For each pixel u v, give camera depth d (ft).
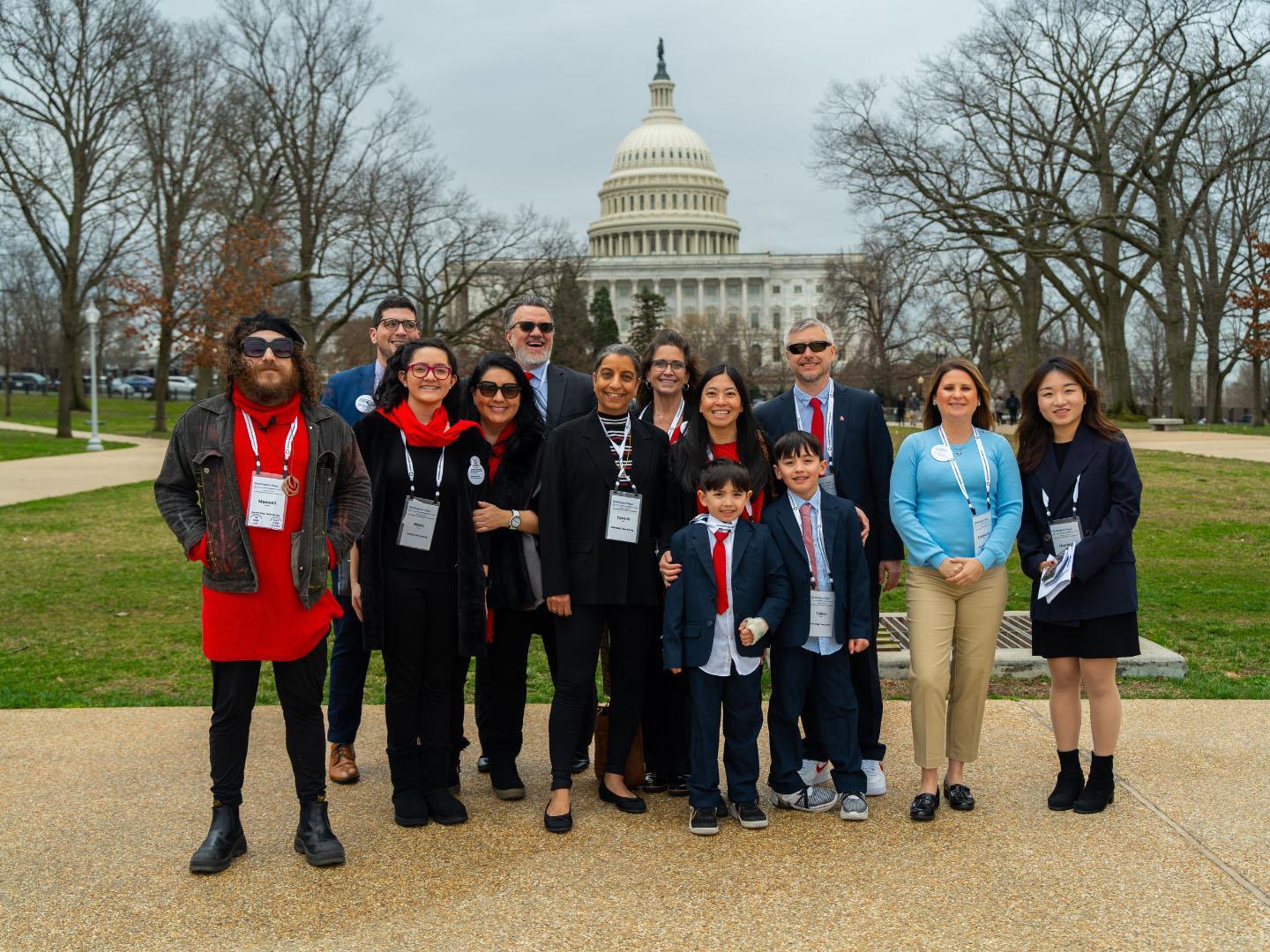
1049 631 18.19
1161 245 131.95
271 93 132.67
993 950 13.39
